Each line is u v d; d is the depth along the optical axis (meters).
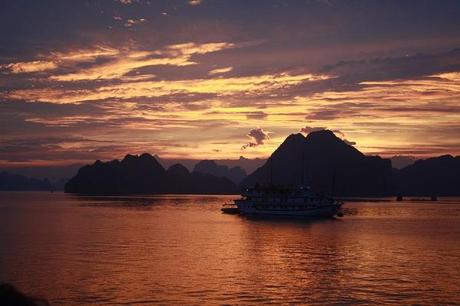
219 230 111.75
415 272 56.22
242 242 86.69
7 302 5.96
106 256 67.06
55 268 56.81
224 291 46.03
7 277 51.50
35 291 45.50
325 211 160.25
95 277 51.50
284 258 66.81
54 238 92.25
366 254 71.75
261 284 49.03
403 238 96.19
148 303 41.81
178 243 84.25
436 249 78.19
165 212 193.62
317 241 89.38
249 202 169.75
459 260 65.94
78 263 60.53
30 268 56.78
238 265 60.22
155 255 68.44
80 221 140.88
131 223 133.38
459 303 42.31
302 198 163.38
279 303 41.97
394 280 51.38
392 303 42.19
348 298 43.69
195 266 59.09
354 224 135.00
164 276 52.50
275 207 164.25
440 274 54.94
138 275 52.88
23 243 83.31
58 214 176.12
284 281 50.47
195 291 45.94
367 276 53.50
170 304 41.50
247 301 42.56
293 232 107.75
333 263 62.62
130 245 80.75
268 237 96.25
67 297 43.44
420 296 44.59
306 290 46.59
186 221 142.12
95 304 41.34
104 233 103.19
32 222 136.12
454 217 175.25
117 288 46.81
